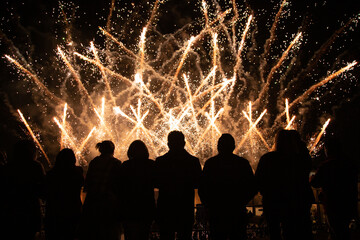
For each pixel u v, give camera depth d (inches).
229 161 156.5
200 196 159.6
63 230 166.7
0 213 160.7
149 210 158.6
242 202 154.3
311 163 157.5
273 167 155.6
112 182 163.9
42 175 168.4
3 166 166.1
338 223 163.5
